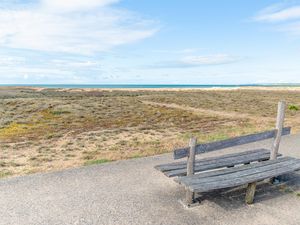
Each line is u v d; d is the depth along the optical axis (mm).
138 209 4426
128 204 4617
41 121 19297
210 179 4387
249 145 9258
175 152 4418
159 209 4430
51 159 8484
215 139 10445
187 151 4539
